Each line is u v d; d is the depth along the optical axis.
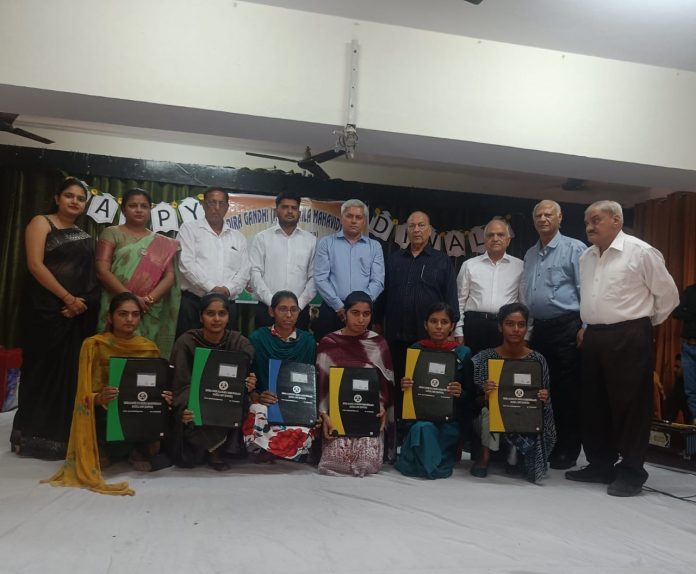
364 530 2.35
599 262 3.34
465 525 2.46
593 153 3.49
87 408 2.97
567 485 3.30
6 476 2.98
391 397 3.59
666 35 3.25
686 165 3.61
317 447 3.48
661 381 5.80
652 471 3.83
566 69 3.47
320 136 3.43
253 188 6.04
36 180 5.76
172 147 6.14
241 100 3.09
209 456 3.33
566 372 3.76
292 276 4.08
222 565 1.95
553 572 2.01
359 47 3.22
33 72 2.89
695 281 5.59
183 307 3.88
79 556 1.98
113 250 3.67
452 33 3.32
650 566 2.12
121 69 2.98
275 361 3.44
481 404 3.52
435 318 3.57
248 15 3.10
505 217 6.69
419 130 3.28
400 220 6.46
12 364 5.04
